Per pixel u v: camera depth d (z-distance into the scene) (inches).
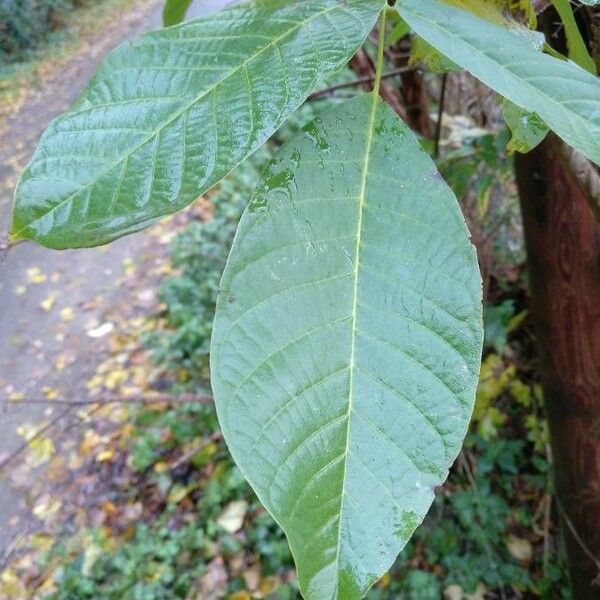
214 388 7.0
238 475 59.4
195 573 54.6
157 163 7.2
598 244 25.1
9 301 94.9
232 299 7.2
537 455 52.5
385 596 47.9
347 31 7.7
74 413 73.8
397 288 7.3
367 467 6.9
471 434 53.4
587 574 34.9
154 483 62.8
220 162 7.1
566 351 28.0
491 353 55.8
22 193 7.1
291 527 6.7
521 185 25.9
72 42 163.2
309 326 7.2
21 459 70.2
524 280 56.0
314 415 7.0
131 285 92.4
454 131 41.1
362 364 7.1
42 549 60.7
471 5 10.3
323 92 34.8
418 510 6.8
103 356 81.2
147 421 68.9
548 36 18.4
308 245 7.4
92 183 7.1
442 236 7.4
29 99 143.3
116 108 7.4
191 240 89.1
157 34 7.8
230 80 7.5
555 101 7.2
